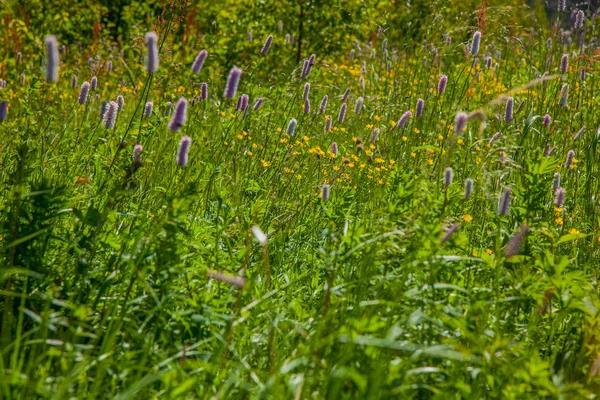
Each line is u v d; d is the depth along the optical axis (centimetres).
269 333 362
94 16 1705
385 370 302
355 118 821
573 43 1030
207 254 431
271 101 866
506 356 332
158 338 363
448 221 438
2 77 1012
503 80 1015
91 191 546
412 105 855
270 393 289
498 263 383
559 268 383
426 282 381
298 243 515
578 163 705
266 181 622
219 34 1485
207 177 596
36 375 309
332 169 677
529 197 457
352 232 385
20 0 1484
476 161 620
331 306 357
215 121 689
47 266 382
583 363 374
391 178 541
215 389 317
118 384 329
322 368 321
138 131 579
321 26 1570
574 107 794
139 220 464
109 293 389
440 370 320
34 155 555
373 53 1126
